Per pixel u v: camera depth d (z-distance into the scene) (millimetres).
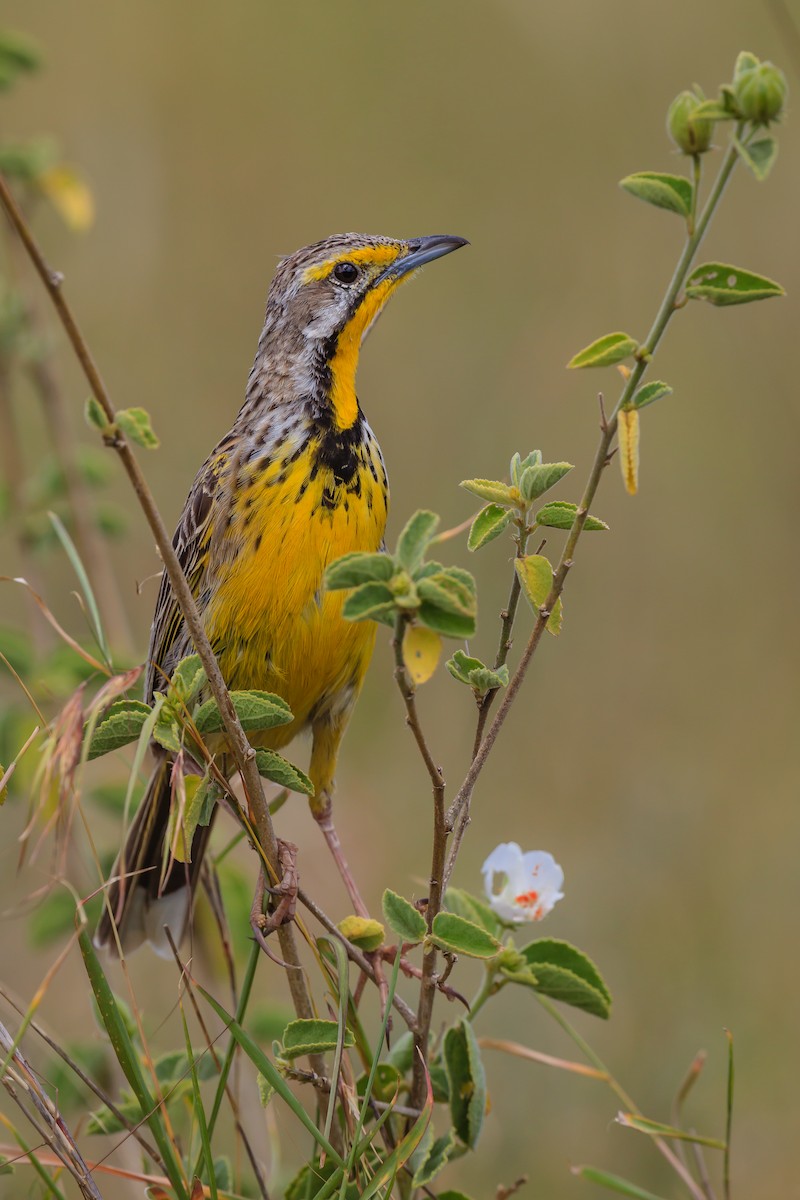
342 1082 5824
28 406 13648
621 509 13531
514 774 12172
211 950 8445
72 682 8422
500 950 5945
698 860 11227
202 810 5828
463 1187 9008
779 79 4973
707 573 13375
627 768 12227
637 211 15000
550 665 12891
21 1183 7906
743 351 14109
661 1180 9281
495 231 15164
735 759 12367
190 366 14125
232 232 15102
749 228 14297
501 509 5711
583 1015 10102
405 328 14422
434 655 4957
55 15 15734
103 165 14688
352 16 16000
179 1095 6629
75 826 8906
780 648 13094
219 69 15812
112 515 9727
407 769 11969
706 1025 10055
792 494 13570
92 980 5586
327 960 6027
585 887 11039
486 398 13914
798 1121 9547
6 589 12609
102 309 14289
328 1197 5625
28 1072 5848
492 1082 9781
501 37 15898
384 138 15664
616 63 15719
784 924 10820
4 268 13016
